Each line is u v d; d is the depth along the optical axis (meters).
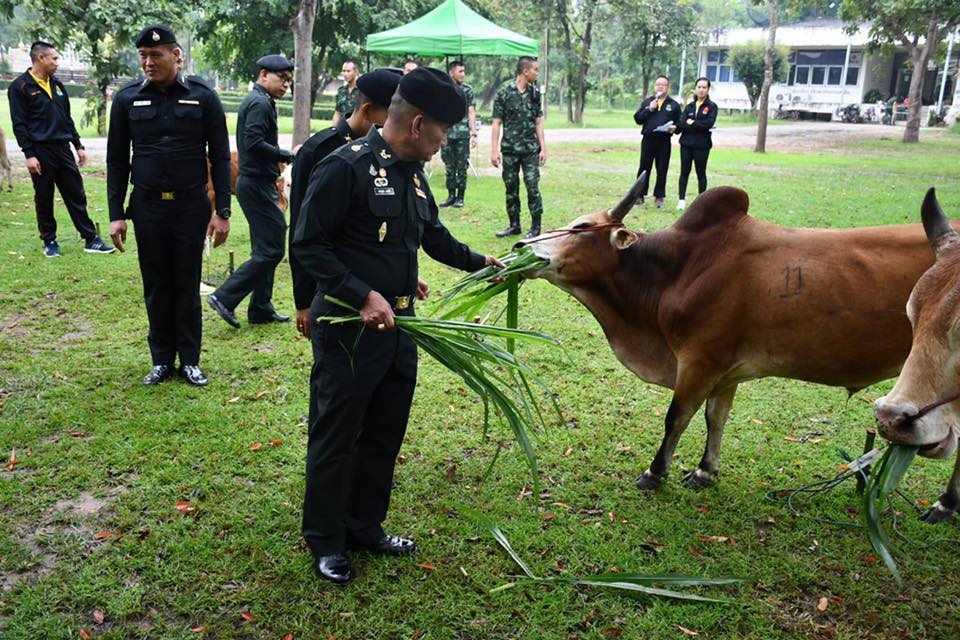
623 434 4.79
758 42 43.38
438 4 25.02
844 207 12.48
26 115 8.03
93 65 17.89
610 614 3.23
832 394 5.50
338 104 11.56
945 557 3.67
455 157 11.61
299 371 5.56
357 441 3.43
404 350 3.30
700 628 3.17
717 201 3.95
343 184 3.00
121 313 6.64
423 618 3.15
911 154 23.17
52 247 8.41
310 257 3.01
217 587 3.30
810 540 3.78
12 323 6.35
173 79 4.92
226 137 5.20
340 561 3.35
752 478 4.34
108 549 3.52
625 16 42.09
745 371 3.94
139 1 15.64
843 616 3.26
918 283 2.77
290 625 3.10
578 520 3.88
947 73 44.97
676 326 3.97
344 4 24.20
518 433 3.15
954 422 2.59
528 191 9.62
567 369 5.75
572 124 36.84
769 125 39.19
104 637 2.98
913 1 25.66
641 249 4.10
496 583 3.39
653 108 11.70
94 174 14.03
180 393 5.12
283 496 3.99
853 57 45.56
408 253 3.20
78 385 5.21
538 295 7.50
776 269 3.74
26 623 3.04
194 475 4.16
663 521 3.90
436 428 4.79
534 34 40.44
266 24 24.94
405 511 3.92
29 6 14.72
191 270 5.16
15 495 3.90
